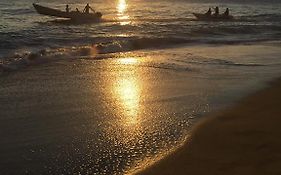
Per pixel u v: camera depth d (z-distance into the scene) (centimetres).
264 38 2606
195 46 2205
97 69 1489
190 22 3991
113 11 6294
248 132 761
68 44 2166
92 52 1905
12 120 871
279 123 819
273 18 4619
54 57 1698
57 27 3262
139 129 816
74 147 718
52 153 691
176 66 1545
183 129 808
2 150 702
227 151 672
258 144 695
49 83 1245
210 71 1441
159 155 670
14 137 768
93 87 1199
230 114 895
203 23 3856
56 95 1095
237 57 1773
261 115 880
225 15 4347
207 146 701
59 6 7869
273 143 697
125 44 2127
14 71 1420
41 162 655
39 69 1468
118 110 958
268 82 1247
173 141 739
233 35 2817
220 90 1148
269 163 610
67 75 1372
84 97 1078
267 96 1060
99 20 4138
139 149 704
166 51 2000
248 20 4356
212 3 9662
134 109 967
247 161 622
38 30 2858
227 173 584
